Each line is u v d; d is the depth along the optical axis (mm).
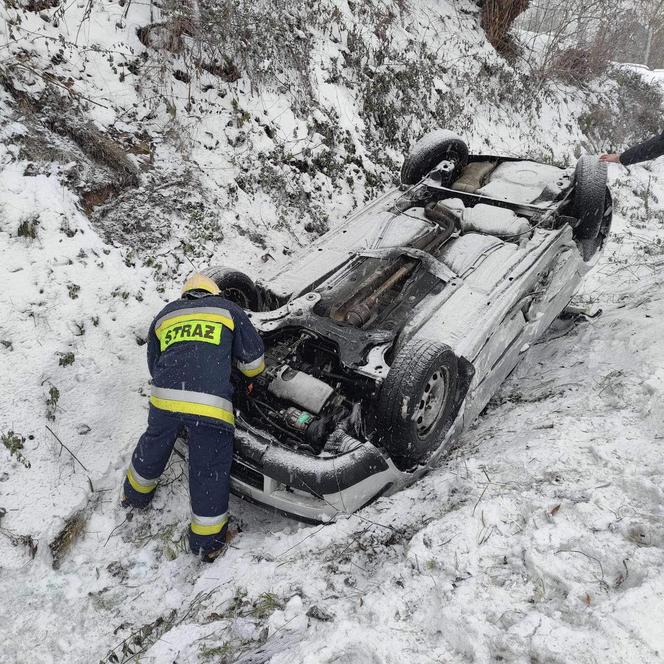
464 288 4453
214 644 2875
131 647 3117
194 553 3639
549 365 5094
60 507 3738
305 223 6570
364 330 4051
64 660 3084
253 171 6410
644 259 7746
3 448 3781
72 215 4938
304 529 3580
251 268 5762
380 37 9180
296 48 7457
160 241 5434
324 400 3734
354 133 7801
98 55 5945
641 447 3492
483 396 4504
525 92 11328
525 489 3330
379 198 5746
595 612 2436
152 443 3582
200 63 6559
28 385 4055
